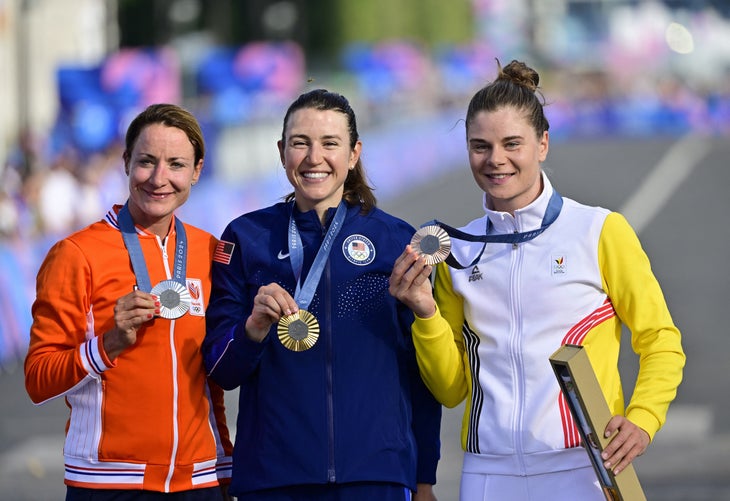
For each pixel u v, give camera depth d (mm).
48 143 36031
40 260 24734
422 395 7621
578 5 123875
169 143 7391
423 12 99125
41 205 27188
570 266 7125
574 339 7082
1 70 42750
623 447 6539
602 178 55875
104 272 7348
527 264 7199
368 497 7203
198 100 45031
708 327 23859
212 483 7449
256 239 7594
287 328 7086
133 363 7238
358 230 7570
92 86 40031
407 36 96750
